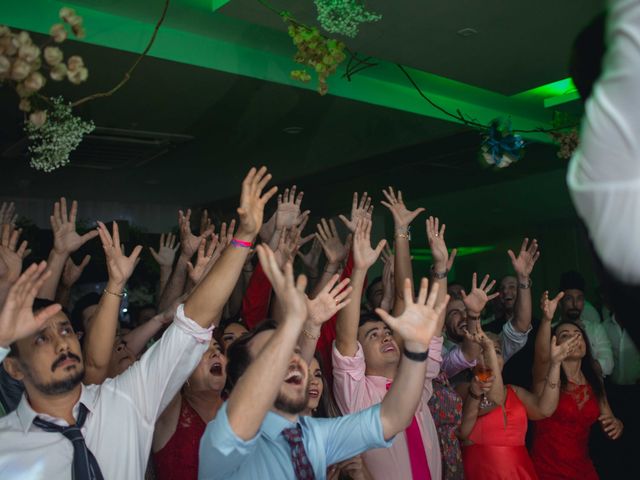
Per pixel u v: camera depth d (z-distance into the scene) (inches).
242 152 244.5
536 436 141.2
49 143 96.7
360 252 98.4
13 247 99.2
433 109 232.2
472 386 122.9
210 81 180.2
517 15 153.7
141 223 304.8
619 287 27.6
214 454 58.7
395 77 218.5
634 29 24.9
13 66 75.4
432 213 404.5
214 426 59.4
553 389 128.4
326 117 217.6
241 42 178.1
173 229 310.2
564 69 193.9
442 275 117.6
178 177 267.6
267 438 69.2
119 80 171.9
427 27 159.0
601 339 187.9
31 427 69.1
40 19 147.2
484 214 415.2
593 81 30.7
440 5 147.1
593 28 30.6
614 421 142.5
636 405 177.0
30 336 69.5
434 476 104.2
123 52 158.2
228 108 200.2
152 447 92.3
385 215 375.9
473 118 248.8
